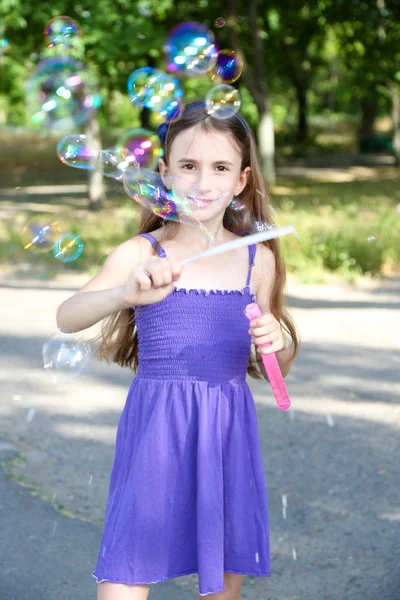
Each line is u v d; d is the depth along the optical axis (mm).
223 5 16719
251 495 2018
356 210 12070
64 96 3717
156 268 1722
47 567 2812
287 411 4383
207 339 1994
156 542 1938
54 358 2158
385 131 41281
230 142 2020
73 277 8164
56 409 4434
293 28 20672
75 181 21000
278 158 28875
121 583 1916
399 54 19672
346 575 2775
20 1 12273
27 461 3732
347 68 20859
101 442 3994
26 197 16969
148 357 2031
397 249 8797
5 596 2605
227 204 2061
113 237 9859
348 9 19203
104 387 4812
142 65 14656
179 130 2012
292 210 12258
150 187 2100
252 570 2016
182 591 2723
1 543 2955
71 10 12273
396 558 2867
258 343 1917
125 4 12688
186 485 1965
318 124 42625
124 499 1957
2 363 5223
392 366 5211
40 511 3234
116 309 1836
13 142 29562
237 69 2807
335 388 4777
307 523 3139
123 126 36312
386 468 3641
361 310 6754
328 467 3654
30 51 13594
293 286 7684
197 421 1971
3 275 8156
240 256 2115
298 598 2654
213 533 1939
